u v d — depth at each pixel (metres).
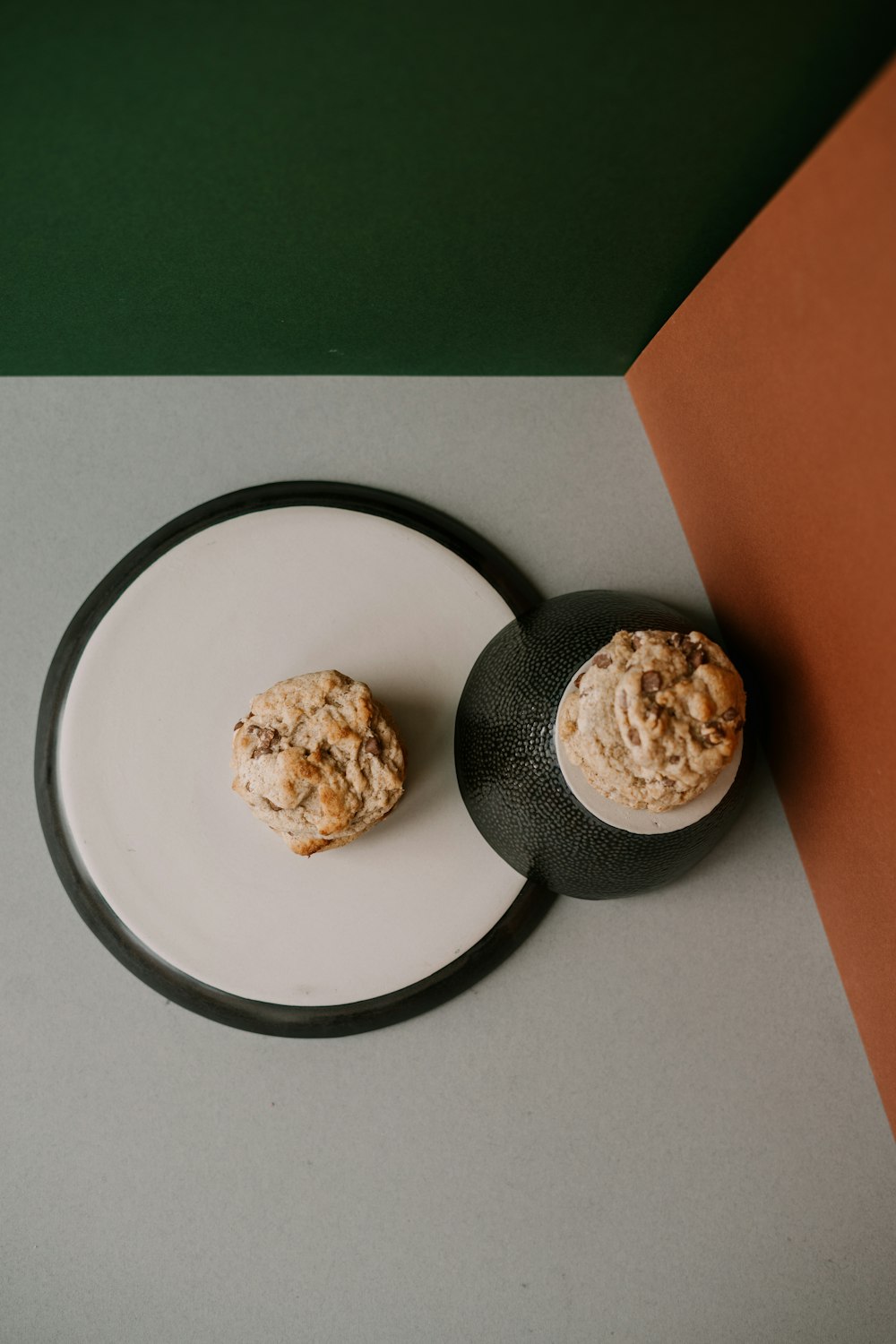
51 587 0.53
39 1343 0.47
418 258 0.47
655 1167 0.50
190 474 0.54
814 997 0.52
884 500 0.38
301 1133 0.49
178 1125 0.49
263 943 0.49
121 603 0.51
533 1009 0.51
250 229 0.45
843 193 0.36
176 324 0.51
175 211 0.44
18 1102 0.49
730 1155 0.50
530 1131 0.50
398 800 0.47
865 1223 0.50
